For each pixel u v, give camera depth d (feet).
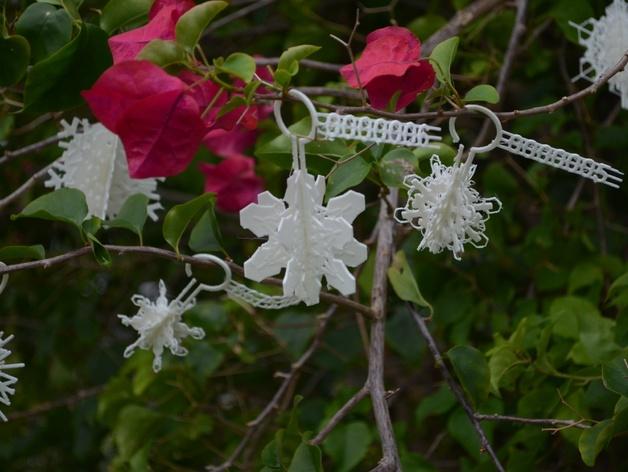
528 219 4.20
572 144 3.78
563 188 4.04
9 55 2.80
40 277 5.00
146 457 3.59
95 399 4.70
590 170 2.61
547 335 3.17
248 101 2.59
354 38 4.17
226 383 4.33
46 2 2.86
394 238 3.14
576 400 3.16
